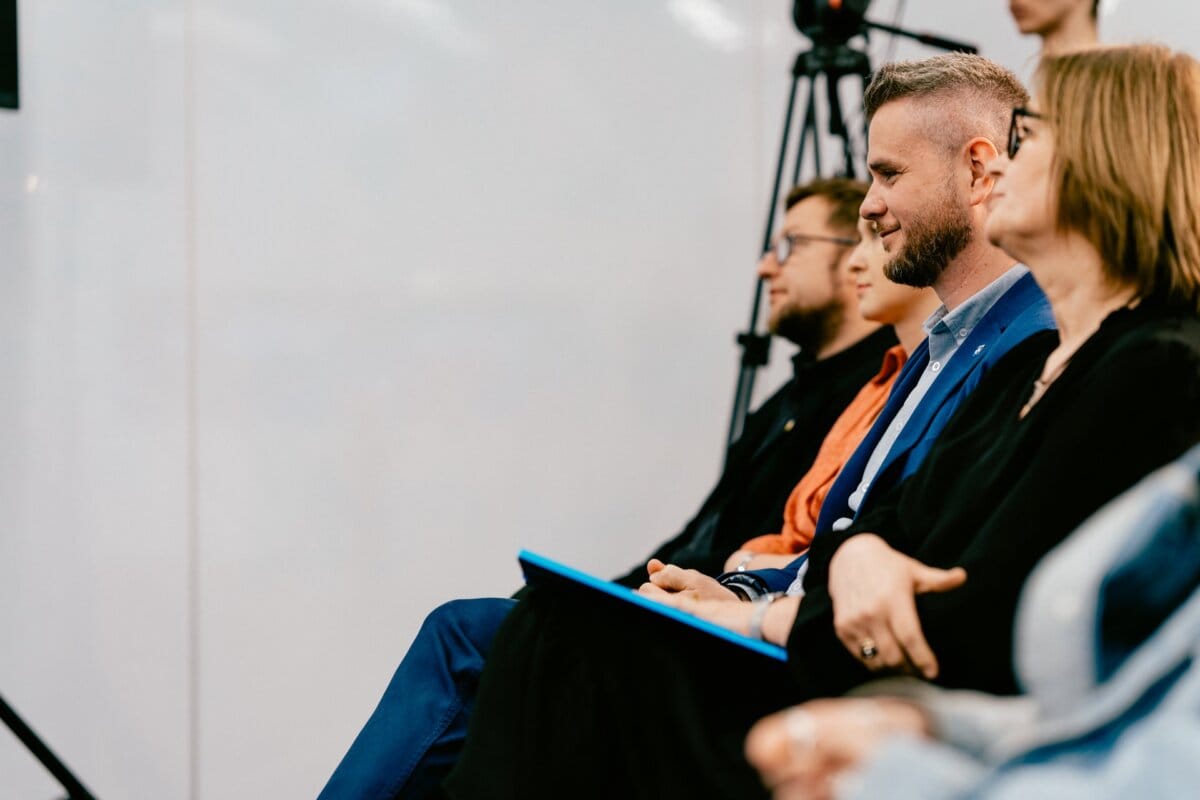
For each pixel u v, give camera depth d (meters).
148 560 4.01
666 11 4.22
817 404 2.98
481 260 4.16
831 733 0.87
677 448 4.16
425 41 4.17
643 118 4.20
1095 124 1.55
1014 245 1.63
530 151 4.18
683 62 4.21
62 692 3.95
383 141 4.14
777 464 2.97
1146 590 0.84
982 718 0.88
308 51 4.14
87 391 4.00
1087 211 1.56
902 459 2.05
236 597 4.03
